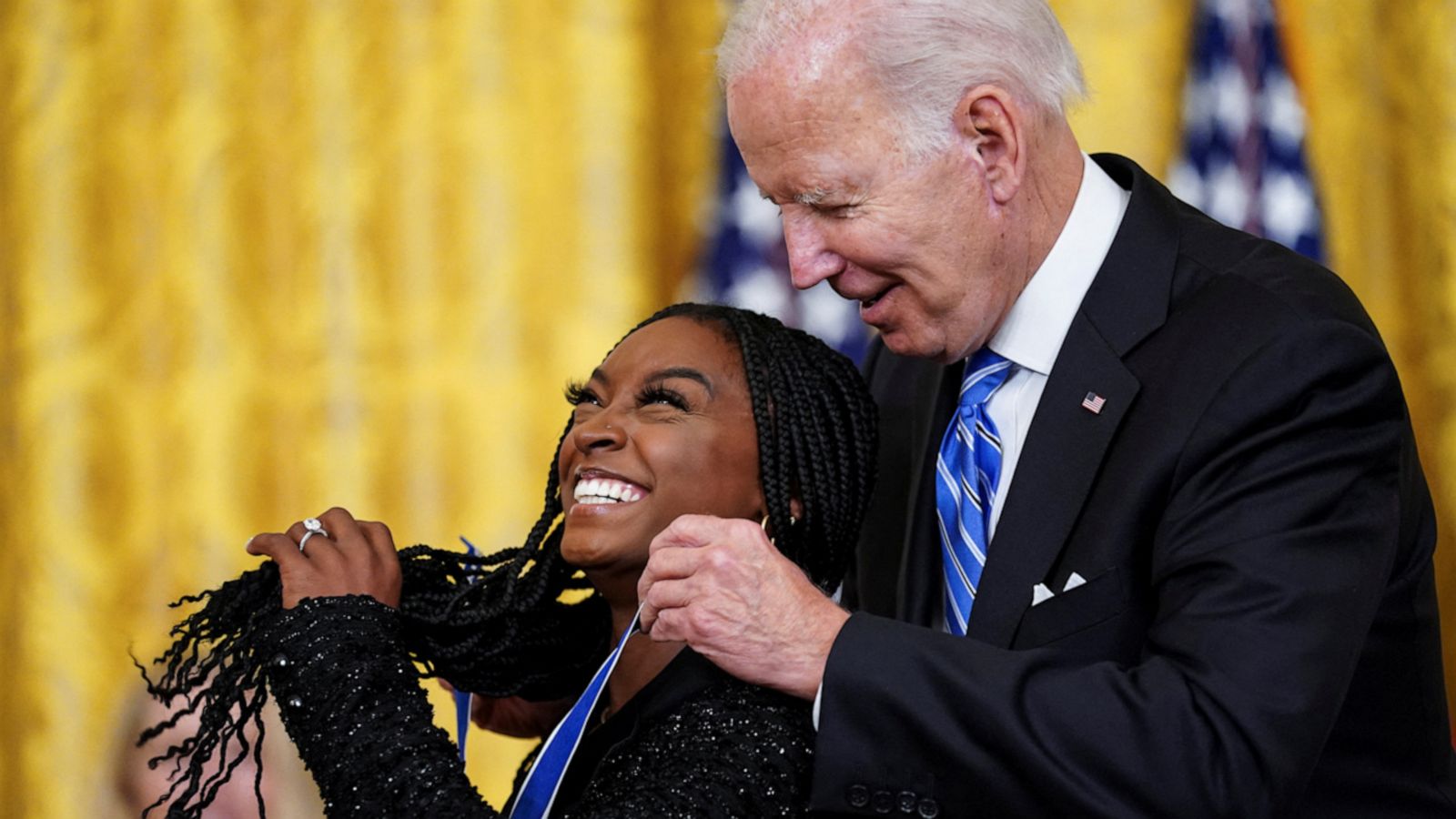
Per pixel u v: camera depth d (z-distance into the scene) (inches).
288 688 96.3
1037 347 110.9
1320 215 217.0
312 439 204.8
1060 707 92.1
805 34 103.6
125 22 205.9
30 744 202.1
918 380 127.6
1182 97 212.1
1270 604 94.2
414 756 92.4
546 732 127.6
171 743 189.6
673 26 210.8
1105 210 111.7
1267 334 101.3
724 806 90.8
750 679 95.7
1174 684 92.6
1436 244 219.1
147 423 205.5
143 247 205.9
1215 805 90.0
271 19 205.8
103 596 204.2
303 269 205.5
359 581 102.3
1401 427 102.7
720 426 104.9
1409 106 219.6
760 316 112.0
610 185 205.2
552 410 205.3
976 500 112.1
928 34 103.1
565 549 103.0
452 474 205.2
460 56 205.6
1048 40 108.7
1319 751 93.8
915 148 103.0
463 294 205.3
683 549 96.3
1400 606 106.8
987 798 92.4
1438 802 108.0
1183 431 101.0
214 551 203.8
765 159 105.0
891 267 105.3
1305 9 218.8
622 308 204.7
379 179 205.8
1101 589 102.2
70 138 205.5
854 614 96.7
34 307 205.0
